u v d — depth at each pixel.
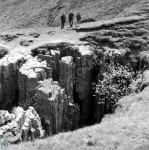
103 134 20.17
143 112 24.75
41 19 78.94
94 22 60.66
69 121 41.84
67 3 82.12
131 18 54.50
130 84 37.31
